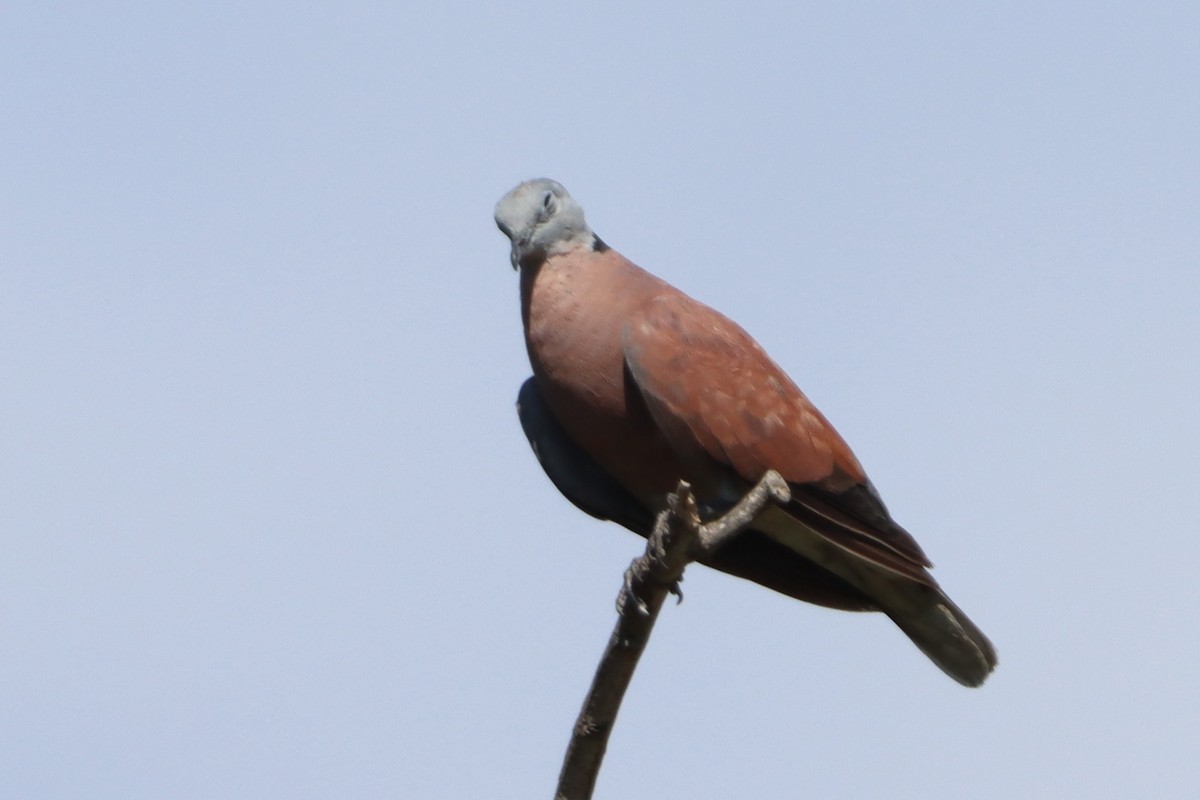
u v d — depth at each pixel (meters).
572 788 8.34
